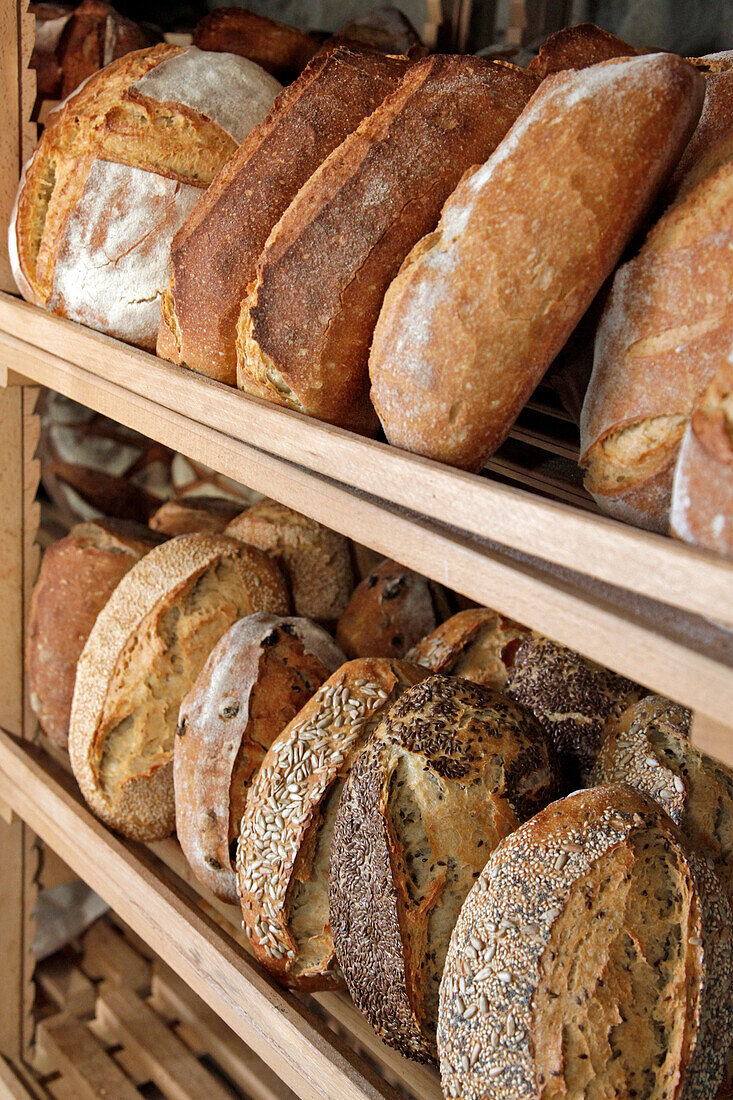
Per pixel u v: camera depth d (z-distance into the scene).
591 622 0.71
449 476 0.77
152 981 1.57
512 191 0.80
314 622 1.17
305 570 1.25
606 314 0.83
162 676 1.14
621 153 0.79
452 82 0.88
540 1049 0.77
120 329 1.07
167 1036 1.46
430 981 0.88
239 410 0.90
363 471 0.82
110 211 1.05
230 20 1.23
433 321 0.81
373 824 0.88
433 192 0.87
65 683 1.26
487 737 0.89
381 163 0.87
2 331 1.17
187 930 1.05
